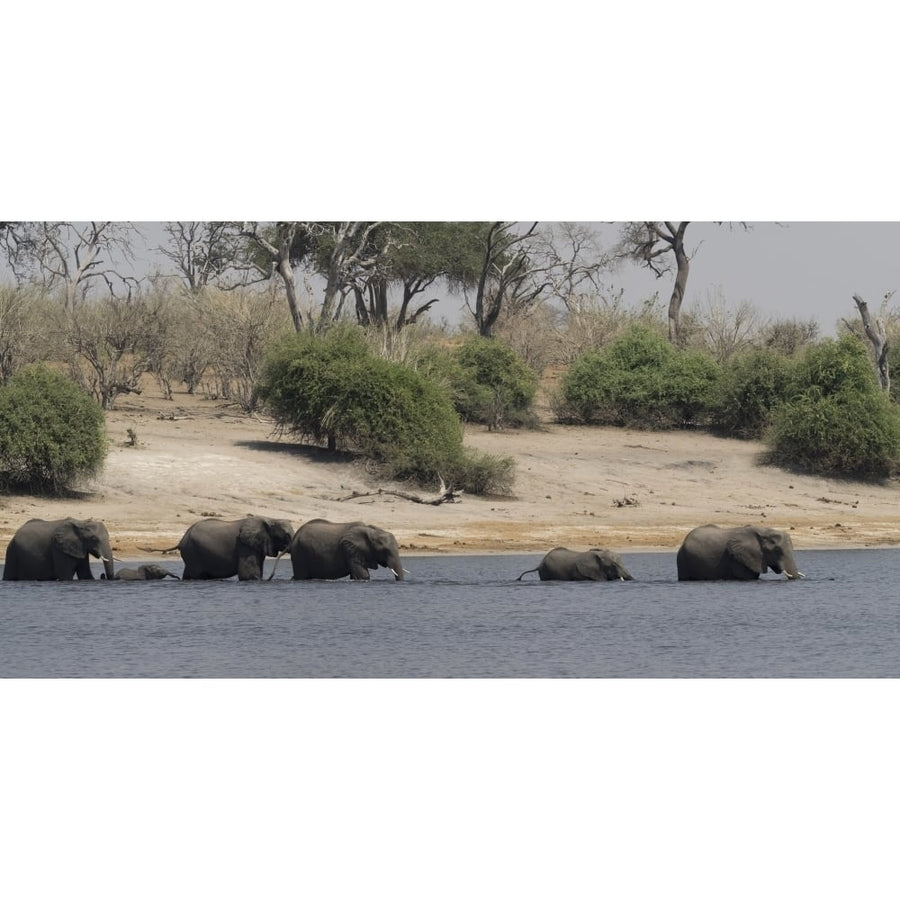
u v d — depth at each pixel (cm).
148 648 7362
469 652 7419
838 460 17475
